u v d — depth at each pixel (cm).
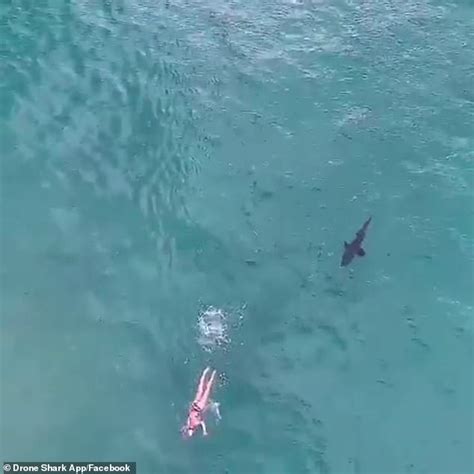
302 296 1758
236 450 1523
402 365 1641
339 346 1675
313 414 1575
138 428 1560
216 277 1800
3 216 1903
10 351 1677
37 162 2012
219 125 2112
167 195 1958
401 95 2161
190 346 1684
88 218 1906
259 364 1652
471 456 1509
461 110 2117
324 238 1861
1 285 1781
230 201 1944
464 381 1611
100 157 2031
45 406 1593
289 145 2059
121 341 1694
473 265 1795
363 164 2008
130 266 1820
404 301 1739
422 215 1895
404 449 1523
